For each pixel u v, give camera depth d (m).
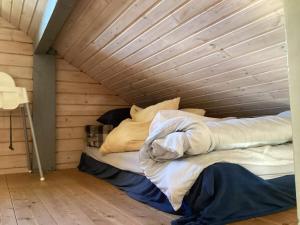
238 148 1.54
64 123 3.20
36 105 3.02
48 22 2.12
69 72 3.24
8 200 1.84
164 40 1.97
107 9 1.92
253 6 1.40
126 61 2.53
